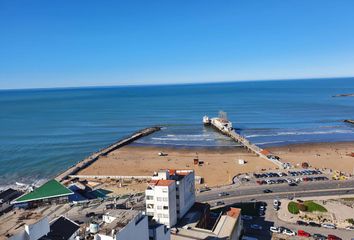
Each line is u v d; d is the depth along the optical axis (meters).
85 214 84.50
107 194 106.06
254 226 78.56
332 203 90.00
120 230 48.25
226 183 113.81
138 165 143.25
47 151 174.88
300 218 82.56
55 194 95.25
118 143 183.88
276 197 96.31
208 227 80.38
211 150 168.00
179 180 77.31
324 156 148.25
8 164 151.62
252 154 156.50
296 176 116.44
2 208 88.19
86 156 164.50
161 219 72.56
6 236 40.22
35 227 43.75
